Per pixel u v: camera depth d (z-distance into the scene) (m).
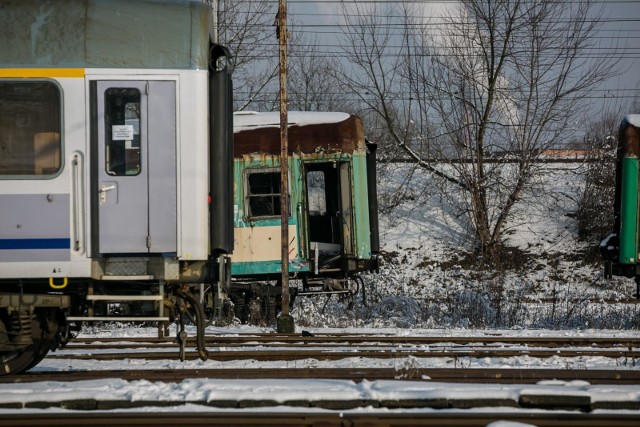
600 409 17.33
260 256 44.78
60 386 18.75
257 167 44.91
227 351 27.36
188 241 21.19
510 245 69.50
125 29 21.31
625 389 18.22
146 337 32.69
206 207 21.44
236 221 44.81
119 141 21.08
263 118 45.53
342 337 32.16
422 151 77.44
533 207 74.06
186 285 22.61
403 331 37.28
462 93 71.31
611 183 71.44
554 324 45.72
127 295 21.52
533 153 69.94
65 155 20.84
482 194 69.44
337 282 46.06
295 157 45.00
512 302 51.47
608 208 70.38
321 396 17.42
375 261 46.88
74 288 22.06
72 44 21.03
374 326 44.94
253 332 36.97
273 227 44.81
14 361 22.06
